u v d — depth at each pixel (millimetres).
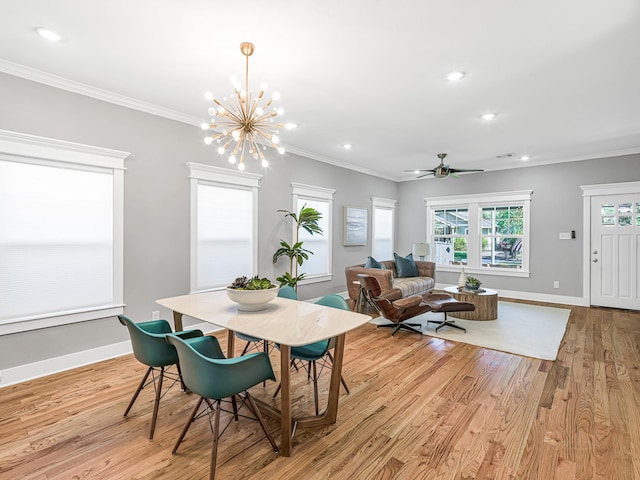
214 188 4035
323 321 2070
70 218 2936
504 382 2758
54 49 2395
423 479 1669
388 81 2873
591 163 5449
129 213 3297
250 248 4441
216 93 3129
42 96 2771
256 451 1887
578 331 4148
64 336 2926
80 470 1726
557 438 1994
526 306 5547
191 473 1709
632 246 5152
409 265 6090
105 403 2393
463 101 3295
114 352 3209
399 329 4254
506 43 2295
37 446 1910
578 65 2582
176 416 2244
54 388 2604
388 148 5094
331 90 3059
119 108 3217
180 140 3682
